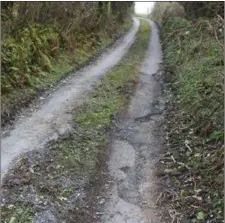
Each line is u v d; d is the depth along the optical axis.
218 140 6.97
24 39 11.73
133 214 5.60
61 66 13.38
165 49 19.97
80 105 9.97
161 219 5.46
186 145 7.46
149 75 14.45
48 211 5.43
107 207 5.74
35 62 11.94
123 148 7.81
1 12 11.56
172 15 28.73
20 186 5.99
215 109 7.90
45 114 9.13
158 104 10.75
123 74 13.99
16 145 7.36
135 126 9.05
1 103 8.79
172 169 6.80
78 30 17.59
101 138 8.10
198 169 6.46
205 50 12.21
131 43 22.80
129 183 6.46
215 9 15.06
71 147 7.51
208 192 5.78
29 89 10.30
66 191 6.00
